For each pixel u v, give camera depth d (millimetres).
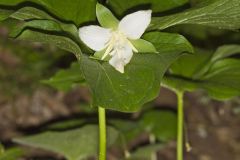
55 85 760
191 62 722
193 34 1169
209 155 1341
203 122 1448
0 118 1360
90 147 814
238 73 686
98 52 518
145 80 507
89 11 565
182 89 677
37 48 1427
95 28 514
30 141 800
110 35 517
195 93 1511
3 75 1406
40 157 1218
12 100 1397
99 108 580
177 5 583
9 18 556
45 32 521
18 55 1415
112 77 509
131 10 580
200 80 700
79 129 793
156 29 542
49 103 1415
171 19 522
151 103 1279
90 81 495
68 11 564
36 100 1411
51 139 797
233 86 657
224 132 1422
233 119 1476
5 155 785
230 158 1347
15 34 516
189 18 524
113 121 971
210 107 1503
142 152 972
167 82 667
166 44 528
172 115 1056
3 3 565
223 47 709
